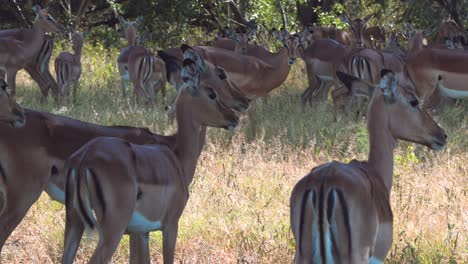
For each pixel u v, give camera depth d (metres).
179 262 10.20
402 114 8.12
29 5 33.25
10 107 9.38
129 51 23.09
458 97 19.67
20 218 9.52
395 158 14.41
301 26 37.03
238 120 9.20
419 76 19.56
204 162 14.16
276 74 19.02
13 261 10.25
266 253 10.22
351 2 34.19
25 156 9.42
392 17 32.69
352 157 14.94
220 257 10.30
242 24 34.66
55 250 10.40
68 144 9.53
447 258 10.09
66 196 7.89
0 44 21.64
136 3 32.38
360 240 6.96
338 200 6.84
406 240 10.52
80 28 34.38
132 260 9.20
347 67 21.12
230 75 18.38
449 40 22.55
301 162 14.63
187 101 9.19
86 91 24.06
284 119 18.70
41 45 22.41
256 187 12.70
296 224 7.03
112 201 7.76
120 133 9.73
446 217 11.29
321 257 6.86
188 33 34.31
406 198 12.20
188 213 11.47
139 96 22.31
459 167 14.00
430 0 27.34
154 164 8.24
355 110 18.69
